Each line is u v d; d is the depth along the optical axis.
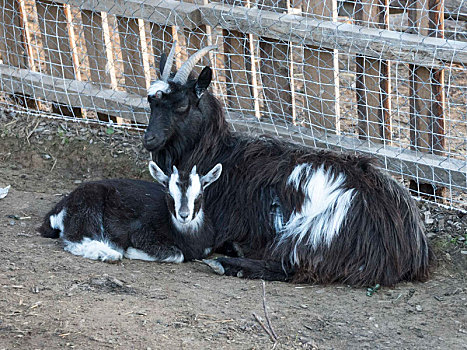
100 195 4.86
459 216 5.06
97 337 4.38
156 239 4.86
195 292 4.64
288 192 4.86
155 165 4.86
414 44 5.02
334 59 5.21
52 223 4.93
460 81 5.96
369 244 4.75
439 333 4.50
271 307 4.58
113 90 5.62
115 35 5.79
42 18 5.68
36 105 5.82
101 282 4.64
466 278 4.82
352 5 5.75
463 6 6.10
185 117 4.94
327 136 5.27
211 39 5.39
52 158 5.55
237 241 4.94
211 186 4.97
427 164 5.09
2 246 4.82
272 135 5.14
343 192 4.79
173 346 4.36
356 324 4.53
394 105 5.82
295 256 4.78
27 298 4.52
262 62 5.34
